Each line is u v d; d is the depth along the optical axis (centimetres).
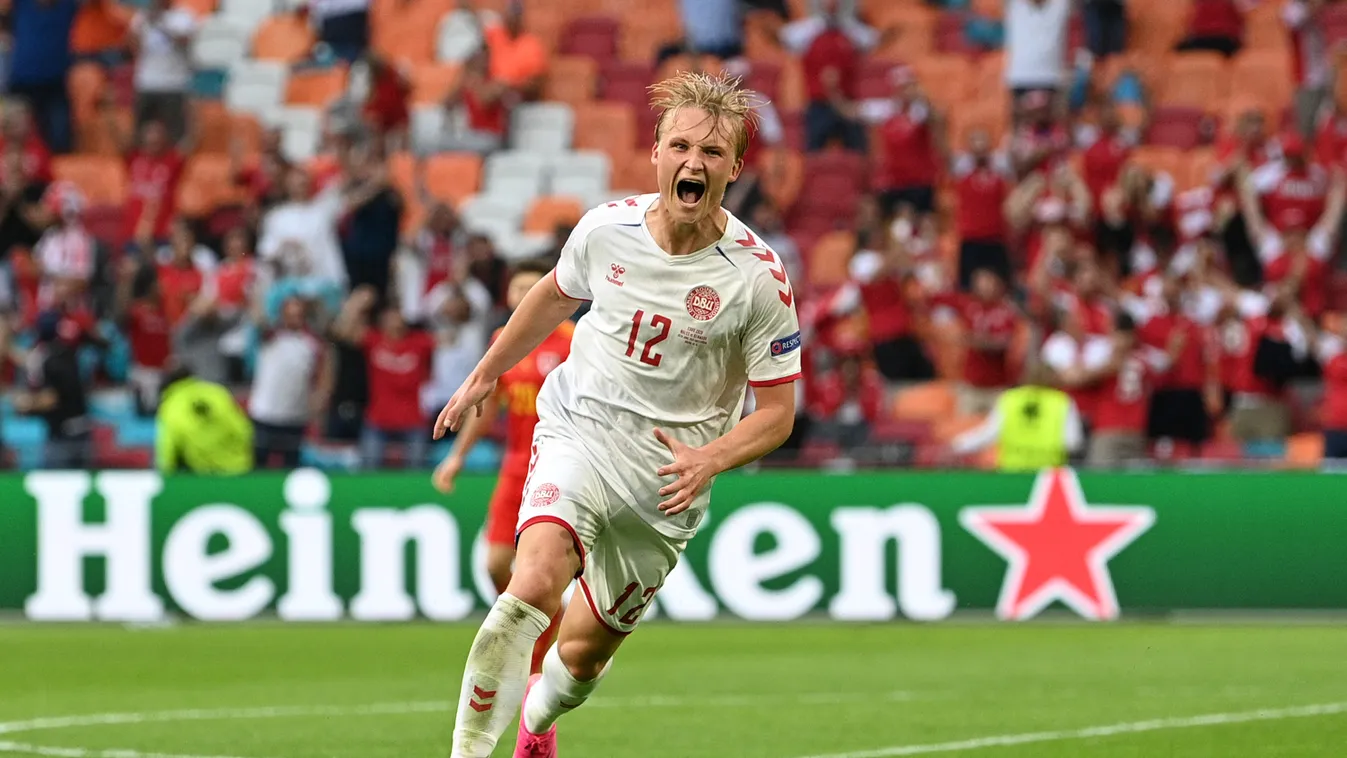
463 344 4538
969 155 5097
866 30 5922
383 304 4853
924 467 3712
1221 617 3569
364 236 4862
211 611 3628
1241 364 4431
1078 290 4403
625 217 1413
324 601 3631
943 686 2627
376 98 5462
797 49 5922
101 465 4419
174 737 2112
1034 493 3600
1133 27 5872
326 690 2625
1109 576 3588
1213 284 4681
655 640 3341
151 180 5294
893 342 4616
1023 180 5109
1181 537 3578
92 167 5519
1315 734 2091
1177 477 3588
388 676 2808
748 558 3616
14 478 3656
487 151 5559
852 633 3453
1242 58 5753
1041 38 5419
